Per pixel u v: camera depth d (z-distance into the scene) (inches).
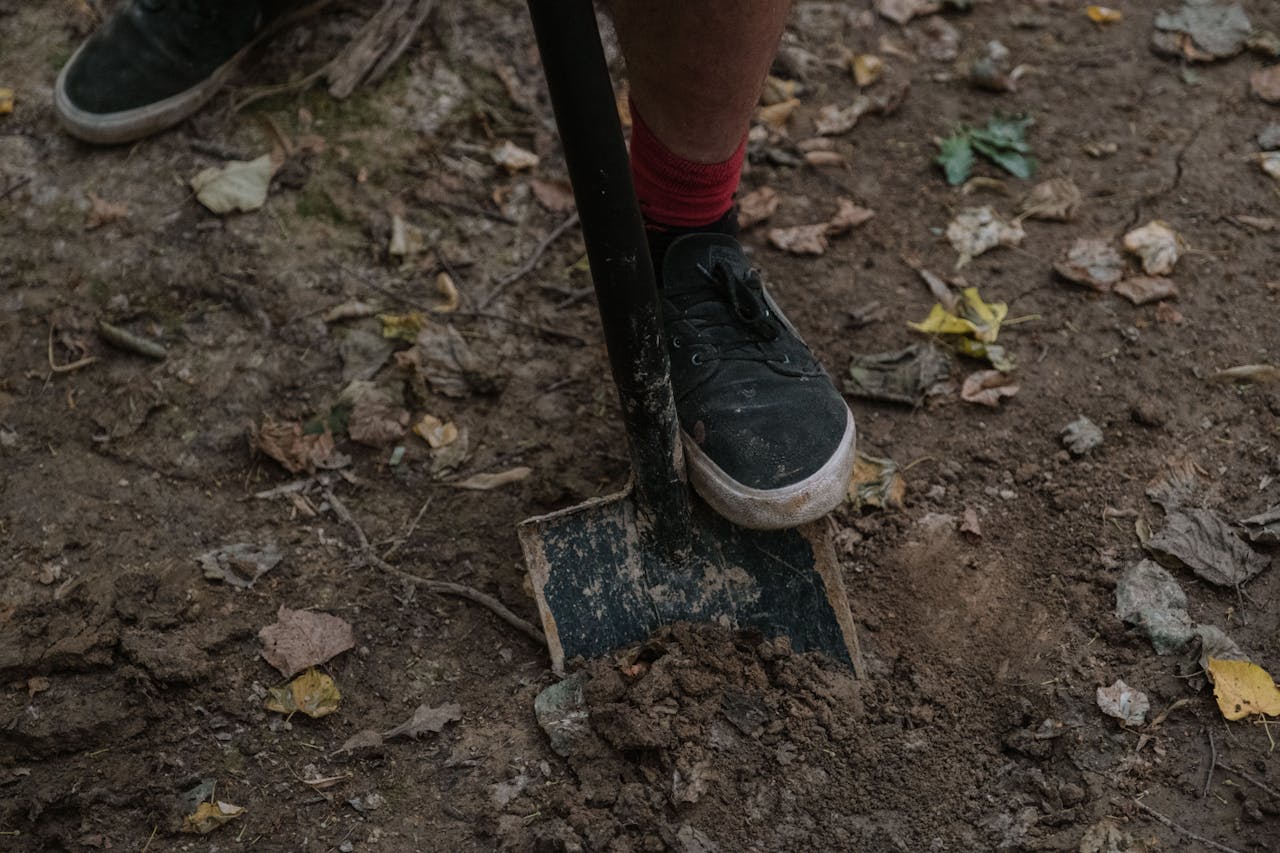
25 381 84.9
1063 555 75.2
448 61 105.4
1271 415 81.9
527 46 107.4
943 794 64.2
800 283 92.8
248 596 73.9
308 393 85.2
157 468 80.8
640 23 61.7
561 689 68.4
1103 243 94.1
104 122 95.7
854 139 104.1
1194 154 100.8
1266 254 92.7
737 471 66.9
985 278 92.7
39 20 106.6
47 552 75.6
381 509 79.3
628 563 70.2
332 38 105.5
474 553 76.6
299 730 68.2
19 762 66.1
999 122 104.6
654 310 61.9
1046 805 63.2
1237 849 61.0
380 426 82.9
